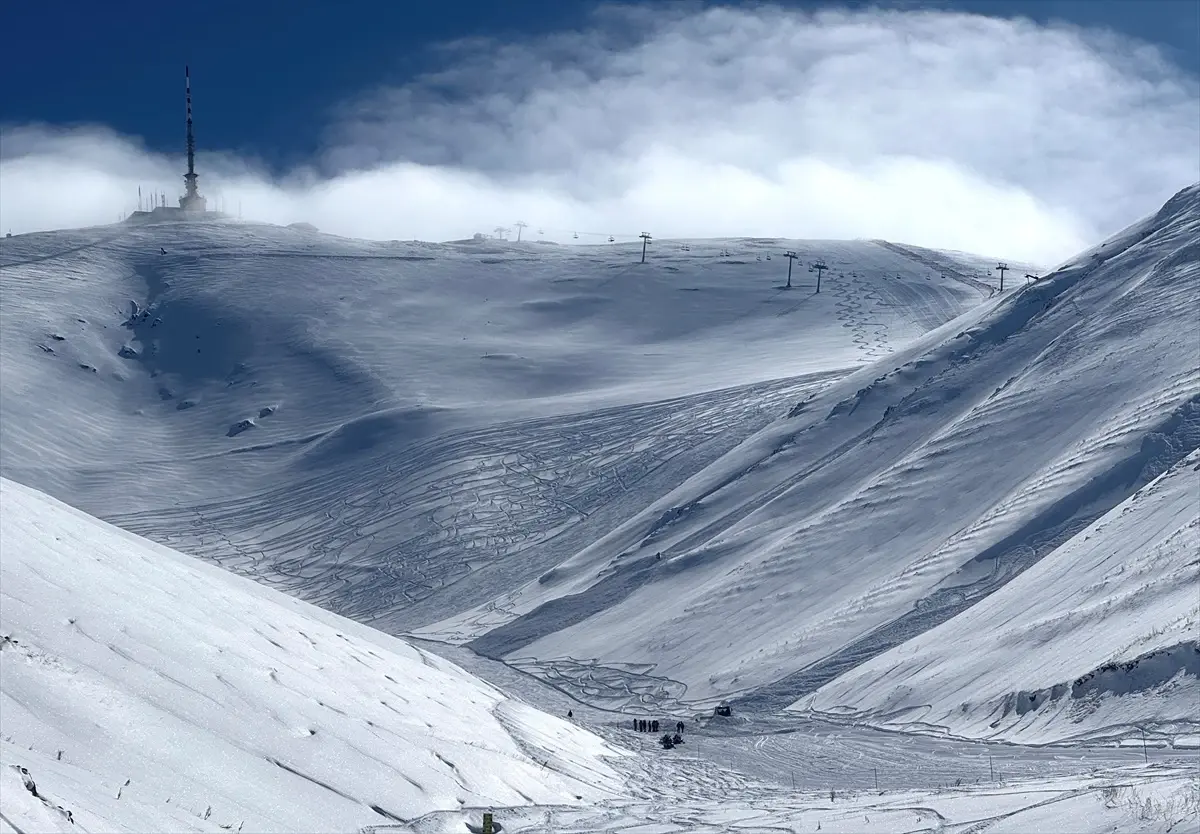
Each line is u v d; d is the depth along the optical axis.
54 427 169.38
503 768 24.30
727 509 105.69
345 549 132.25
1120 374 86.75
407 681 28.09
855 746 47.16
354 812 19.25
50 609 20.05
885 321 188.88
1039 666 50.06
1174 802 17.78
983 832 18.86
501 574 119.25
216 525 143.62
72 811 14.43
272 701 21.36
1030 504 75.81
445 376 177.12
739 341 183.88
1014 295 114.88
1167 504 61.69
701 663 78.69
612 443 143.38
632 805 24.86
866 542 85.19
